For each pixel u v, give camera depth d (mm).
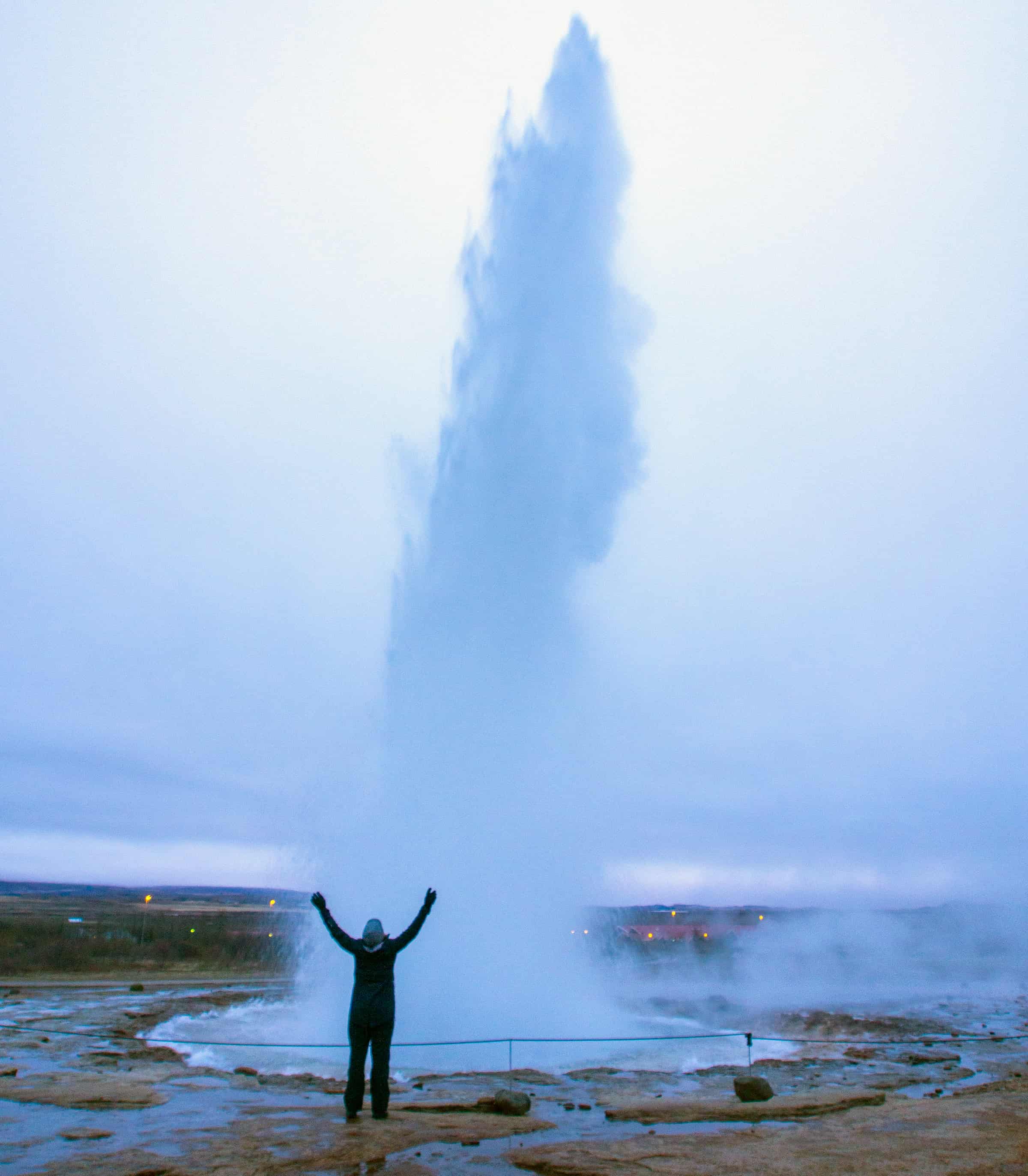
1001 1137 7430
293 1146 7039
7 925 37688
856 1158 6723
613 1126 8125
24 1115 8156
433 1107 8828
